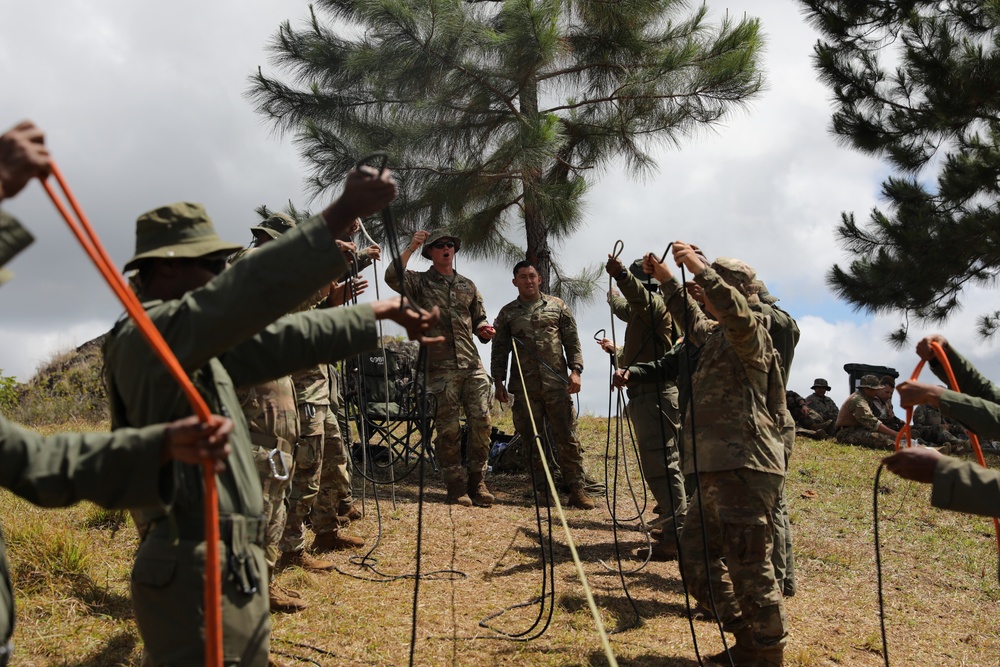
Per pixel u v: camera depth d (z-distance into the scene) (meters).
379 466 9.60
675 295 4.68
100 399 12.93
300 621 4.91
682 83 12.02
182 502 2.57
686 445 4.68
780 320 5.28
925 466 2.90
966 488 2.82
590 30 12.31
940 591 6.82
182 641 2.54
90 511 6.07
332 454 6.31
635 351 6.84
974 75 15.90
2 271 2.21
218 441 2.25
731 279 4.83
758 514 4.38
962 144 17.36
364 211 2.62
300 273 2.54
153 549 2.61
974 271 17.84
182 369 2.48
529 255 12.45
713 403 4.50
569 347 8.41
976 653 5.50
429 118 11.67
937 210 17.91
